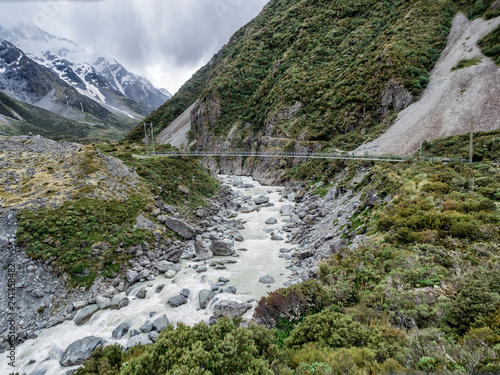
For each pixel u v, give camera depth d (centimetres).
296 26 11712
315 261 2791
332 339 1191
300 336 1315
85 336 1984
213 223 4278
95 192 3497
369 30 8850
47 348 1883
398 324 1284
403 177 3188
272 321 1727
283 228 4147
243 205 5259
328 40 9894
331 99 7800
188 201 4572
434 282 1487
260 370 1016
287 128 8306
